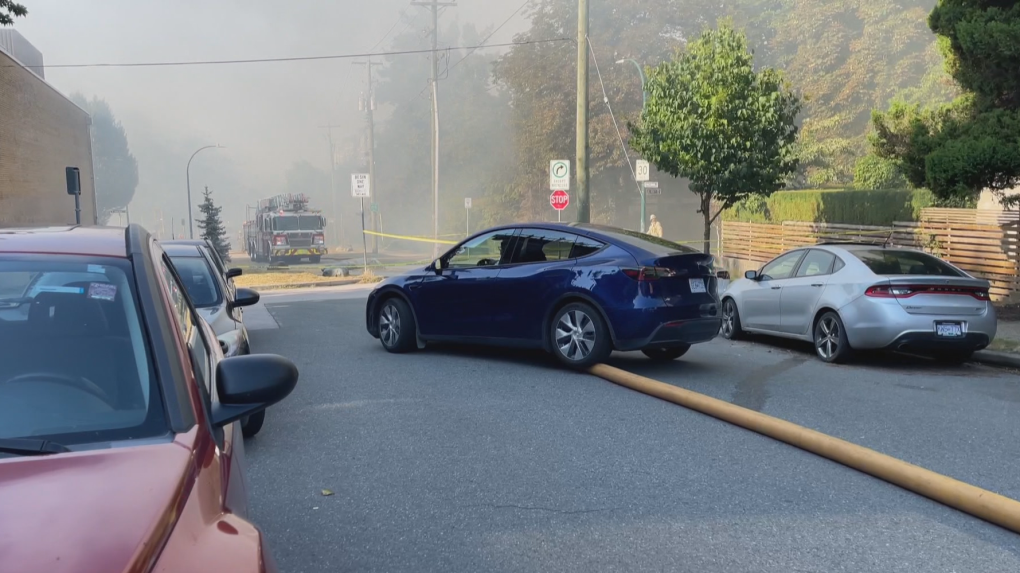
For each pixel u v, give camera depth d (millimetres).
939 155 11828
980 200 17750
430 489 5207
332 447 6156
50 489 1990
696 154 14508
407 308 10305
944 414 7238
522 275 9164
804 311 10625
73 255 2959
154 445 2297
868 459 5523
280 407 7469
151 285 2898
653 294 8391
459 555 4199
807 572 4004
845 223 20828
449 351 10523
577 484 5293
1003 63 11703
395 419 6969
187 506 2062
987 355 10148
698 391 8141
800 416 7117
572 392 7988
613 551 4250
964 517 4781
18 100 28219
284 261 44906
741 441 6324
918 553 4250
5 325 2688
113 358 2617
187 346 2920
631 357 10320
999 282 14891
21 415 2420
